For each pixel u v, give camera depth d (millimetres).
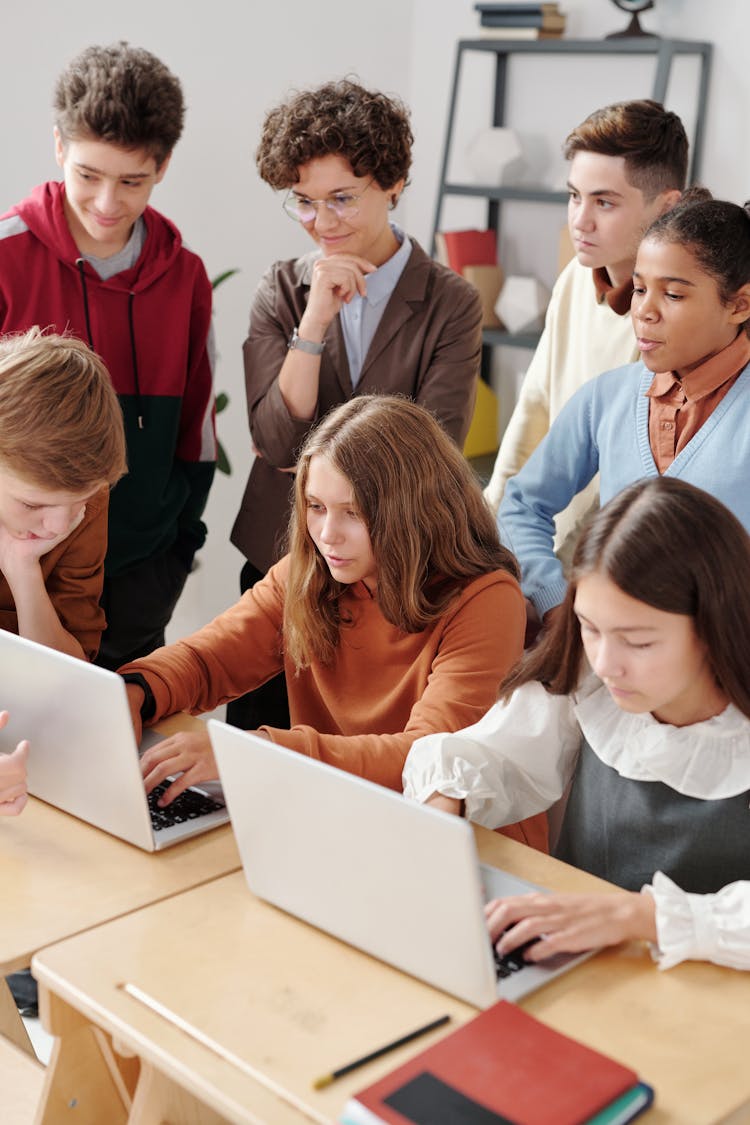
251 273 3926
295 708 2039
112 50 2242
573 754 1629
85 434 1718
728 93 3352
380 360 2465
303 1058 1201
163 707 1909
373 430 1795
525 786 1604
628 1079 1109
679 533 1312
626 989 1306
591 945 1339
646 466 2029
